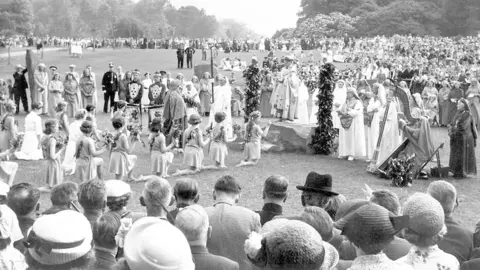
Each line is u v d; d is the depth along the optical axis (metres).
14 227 5.57
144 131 23.58
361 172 17.27
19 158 17.80
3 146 17.28
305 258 3.27
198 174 16.66
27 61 27.89
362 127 18.83
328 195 7.12
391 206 6.10
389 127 16.98
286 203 13.55
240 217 6.25
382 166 16.62
